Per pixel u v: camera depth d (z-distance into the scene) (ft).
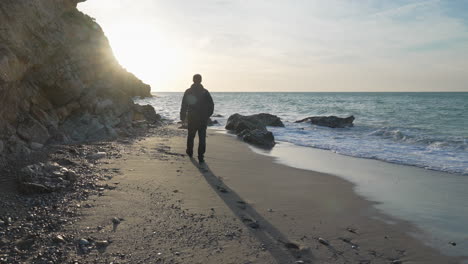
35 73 25.26
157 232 11.07
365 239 11.78
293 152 33.68
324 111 112.47
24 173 14.43
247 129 47.47
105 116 38.22
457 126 62.59
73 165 19.29
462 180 21.74
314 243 11.12
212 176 19.93
